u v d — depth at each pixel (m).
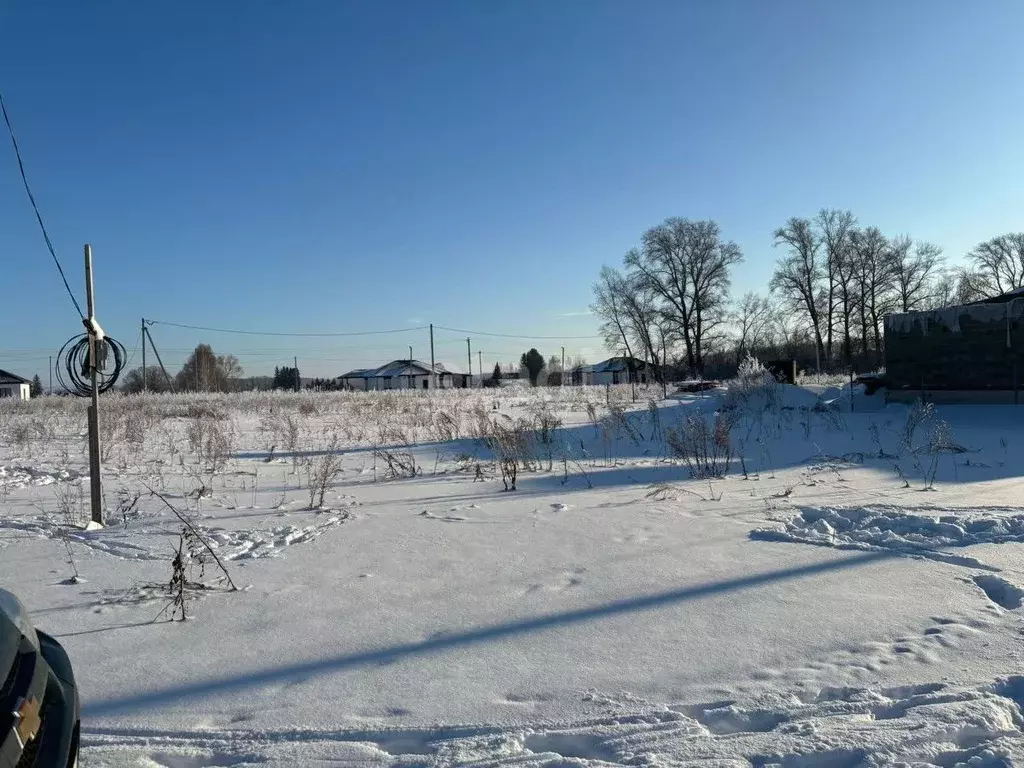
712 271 67.44
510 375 105.56
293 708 3.62
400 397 36.16
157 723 3.48
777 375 20.20
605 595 5.20
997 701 3.52
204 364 68.62
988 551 6.05
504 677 3.93
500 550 6.47
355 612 4.95
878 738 3.20
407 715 3.53
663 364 69.19
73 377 7.87
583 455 13.01
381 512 8.29
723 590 5.24
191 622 4.79
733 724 3.44
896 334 17.67
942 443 11.91
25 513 8.41
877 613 4.73
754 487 9.38
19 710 2.41
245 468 12.48
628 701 3.63
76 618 4.88
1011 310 15.86
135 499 8.62
